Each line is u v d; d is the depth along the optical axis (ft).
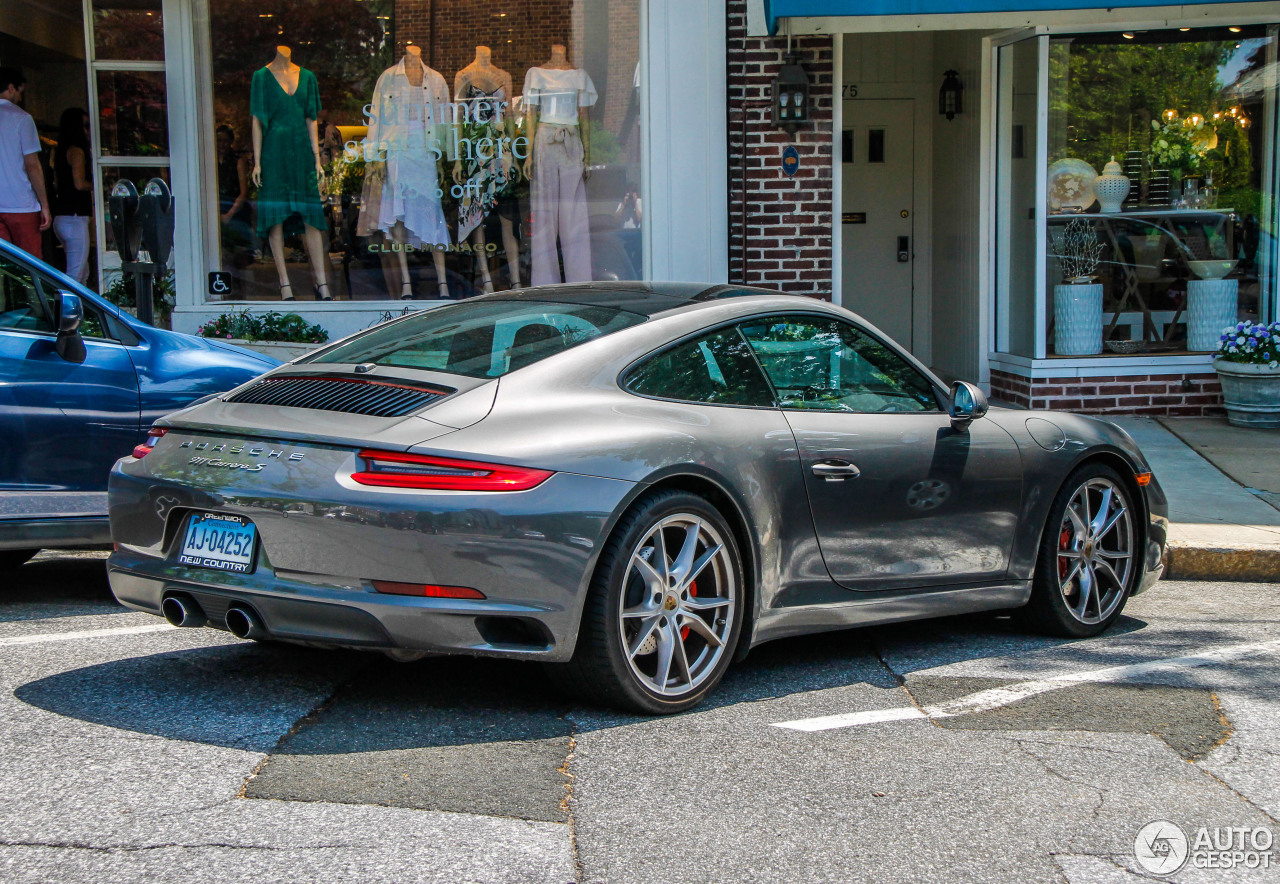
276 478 12.78
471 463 12.40
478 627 12.48
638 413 13.65
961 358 39.52
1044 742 13.19
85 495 18.53
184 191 33.65
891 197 42.37
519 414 13.00
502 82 33.94
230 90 33.71
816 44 33.01
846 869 10.04
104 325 19.08
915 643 17.42
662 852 10.26
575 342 14.14
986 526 16.71
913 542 15.98
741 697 14.61
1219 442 31.45
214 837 10.28
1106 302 35.04
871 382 16.20
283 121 33.86
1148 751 12.95
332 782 11.53
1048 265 34.83
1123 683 15.44
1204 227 35.14
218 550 13.26
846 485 15.21
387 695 14.19
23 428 17.94
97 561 22.07
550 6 33.68
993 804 11.46
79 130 36.94
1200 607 20.17
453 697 14.16
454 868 9.84
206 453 13.53
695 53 33.24
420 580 12.28
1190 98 34.83
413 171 34.09
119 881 9.49
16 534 18.02
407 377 13.74
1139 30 34.42
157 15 34.50
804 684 15.23
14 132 34.27
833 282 33.71
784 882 9.79
